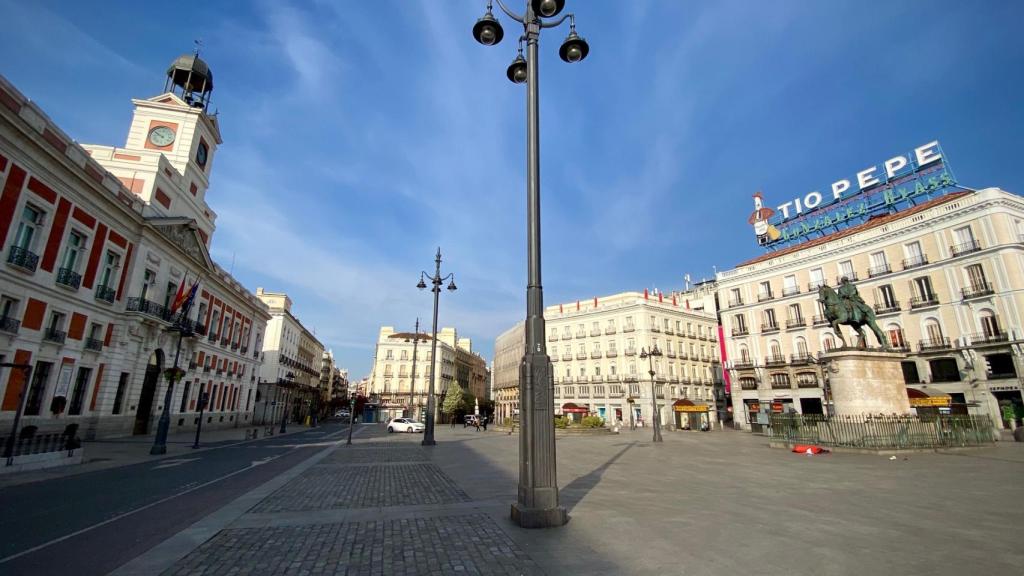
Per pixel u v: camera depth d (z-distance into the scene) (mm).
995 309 34094
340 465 14922
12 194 18734
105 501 9141
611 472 12234
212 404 40812
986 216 35000
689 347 67375
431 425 24188
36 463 13438
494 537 5953
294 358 75875
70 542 6184
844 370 18375
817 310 45188
